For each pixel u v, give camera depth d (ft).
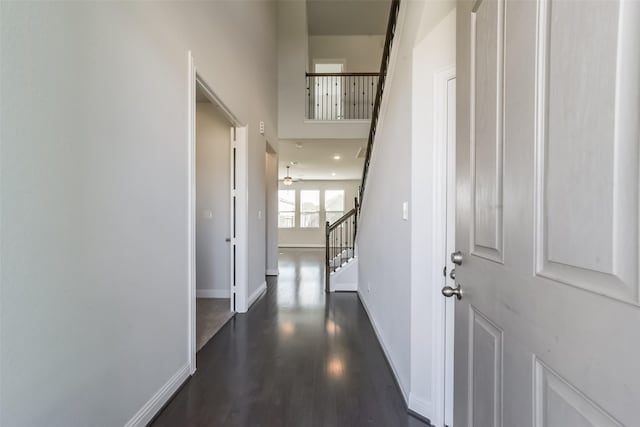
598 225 1.65
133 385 4.95
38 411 3.33
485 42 3.01
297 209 36.50
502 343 2.65
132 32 4.89
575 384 1.78
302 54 18.25
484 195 3.02
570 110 1.86
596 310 1.64
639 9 1.43
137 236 5.05
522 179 2.36
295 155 23.18
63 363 3.64
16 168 3.09
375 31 23.54
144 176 5.24
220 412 5.67
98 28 4.15
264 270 14.75
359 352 8.14
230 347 8.45
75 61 3.78
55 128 3.52
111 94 4.42
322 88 23.80
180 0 6.45
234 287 11.46
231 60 9.64
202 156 13.10
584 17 1.75
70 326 3.74
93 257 4.09
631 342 1.44
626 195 1.49
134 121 4.95
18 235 3.12
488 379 2.91
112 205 4.45
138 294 5.08
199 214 13.21
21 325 3.15
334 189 36.50
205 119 13.02
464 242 3.51
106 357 4.35
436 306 5.34
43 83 3.36
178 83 6.38
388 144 7.65
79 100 3.85
